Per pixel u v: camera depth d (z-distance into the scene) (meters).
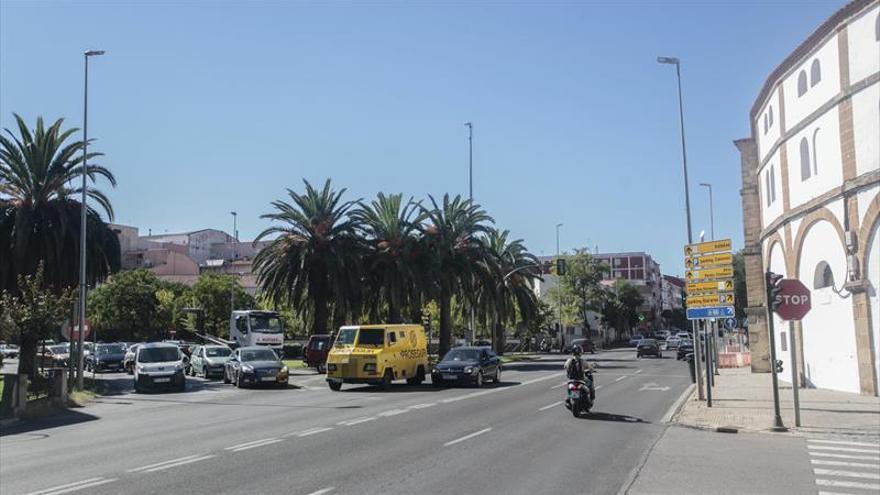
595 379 32.09
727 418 16.73
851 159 21.41
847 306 21.89
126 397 26.22
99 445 13.41
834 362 23.02
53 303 28.39
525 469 10.33
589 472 10.15
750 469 10.53
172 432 15.05
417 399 22.42
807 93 24.64
